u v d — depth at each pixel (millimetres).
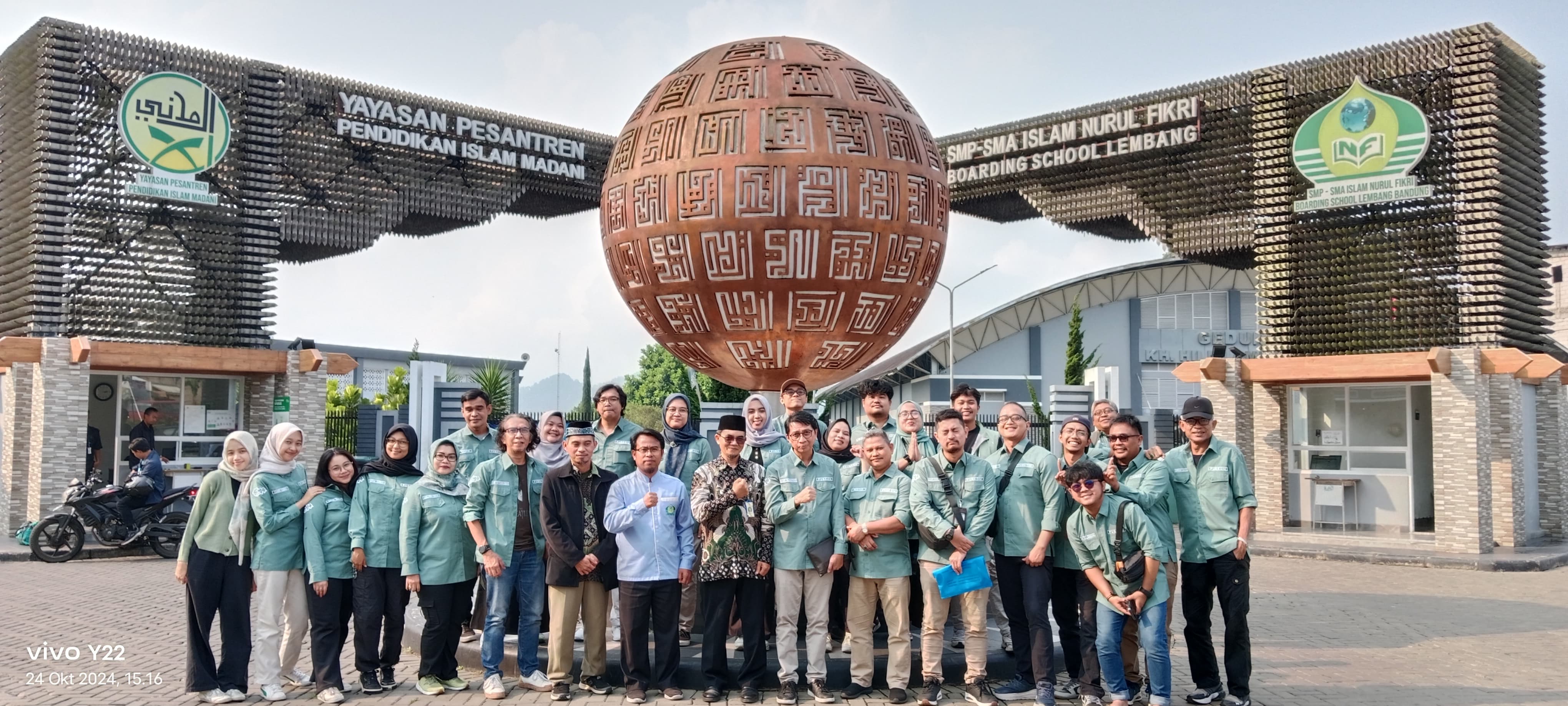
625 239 9375
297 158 21484
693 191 8844
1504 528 18344
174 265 19656
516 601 9484
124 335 19062
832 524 8008
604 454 9305
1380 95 18875
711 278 8984
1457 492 17625
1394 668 9453
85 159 18594
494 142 23516
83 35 18391
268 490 8242
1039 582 7797
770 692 8258
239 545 8188
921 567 7945
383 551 8398
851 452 9211
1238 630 8047
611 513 8039
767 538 8008
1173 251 22219
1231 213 21422
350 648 10391
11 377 18219
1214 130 21422
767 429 9297
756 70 9102
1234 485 8180
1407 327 18984
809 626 8023
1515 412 18547
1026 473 8039
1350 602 13070
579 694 8211
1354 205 19297
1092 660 7844
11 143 19484
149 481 16250
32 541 15930
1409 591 13977
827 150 8766
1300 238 20219
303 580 8477
